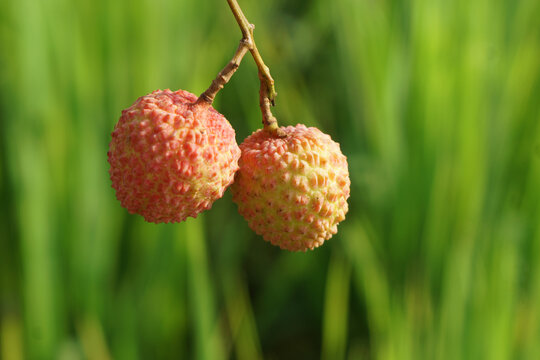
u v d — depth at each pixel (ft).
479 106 1.81
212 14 2.18
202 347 1.64
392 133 1.89
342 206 1.22
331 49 2.21
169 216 1.18
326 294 1.92
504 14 1.91
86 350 1.71
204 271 1.65
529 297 1.75
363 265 1.78
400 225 1.86
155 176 1.16
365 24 1.96
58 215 1.71
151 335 1.81
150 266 1.77
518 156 1.90
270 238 1.23
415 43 1.87
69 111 1.74
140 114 1.16
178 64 1.92
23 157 1.67
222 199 2.07
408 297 1.72
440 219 1.80
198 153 1.15
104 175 1.77
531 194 1.84
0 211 1.83
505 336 1.66
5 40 1.84
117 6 1.77
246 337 1.82
